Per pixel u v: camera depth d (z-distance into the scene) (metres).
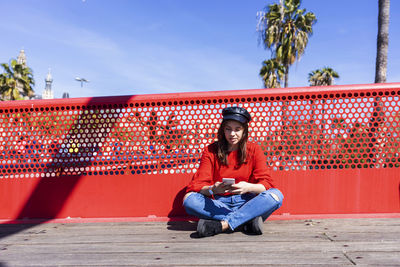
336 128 2.78
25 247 2.12
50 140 2.98
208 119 2.87
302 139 2.79
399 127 2.73
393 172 2.72
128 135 2.93
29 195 2.96
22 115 3.00
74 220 2.84
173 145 2.90
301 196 2.78
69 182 2.96
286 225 2.51
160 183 2.90
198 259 1.79
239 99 2.85
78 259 1.86
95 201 2.93
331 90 2.78
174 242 2.14
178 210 2.88
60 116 2.98
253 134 2.83
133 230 2.51
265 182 2.26
